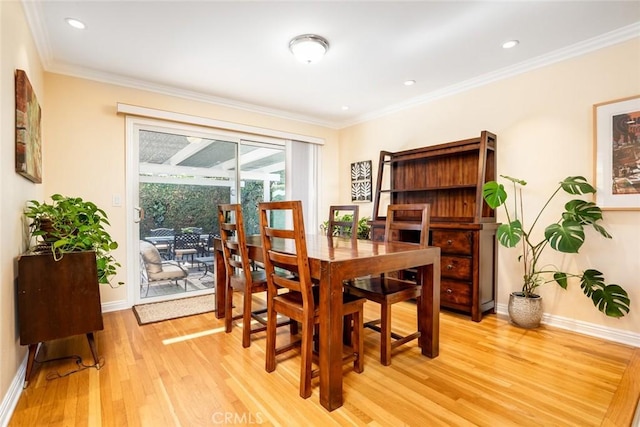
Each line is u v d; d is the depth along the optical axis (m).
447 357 2.08
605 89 2.41
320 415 1.49
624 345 2.28
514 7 2.06
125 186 3.19
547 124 2.72
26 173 1.84
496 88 3.06
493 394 1.66
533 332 2.52
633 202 2.28
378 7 2.07
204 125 3.67
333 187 4.91
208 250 3.77
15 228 1.75
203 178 3.74
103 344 2.28
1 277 1.49
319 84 3.36
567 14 2.12
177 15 2.14
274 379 1.81
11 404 1.51
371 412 1.51
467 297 2.82
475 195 3.22
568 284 2.60
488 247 2.92
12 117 1.71
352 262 1.62
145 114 3.25
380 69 2.99
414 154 3.53
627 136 2.30
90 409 1.52
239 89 3.49
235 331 2.55
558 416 1.48
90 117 3.00
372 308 3.18
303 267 1.62
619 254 2.35
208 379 1.80
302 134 4.55
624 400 1.60
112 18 2.17
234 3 2.02
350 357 1.81
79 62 2.82
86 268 1.91
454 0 1.99
